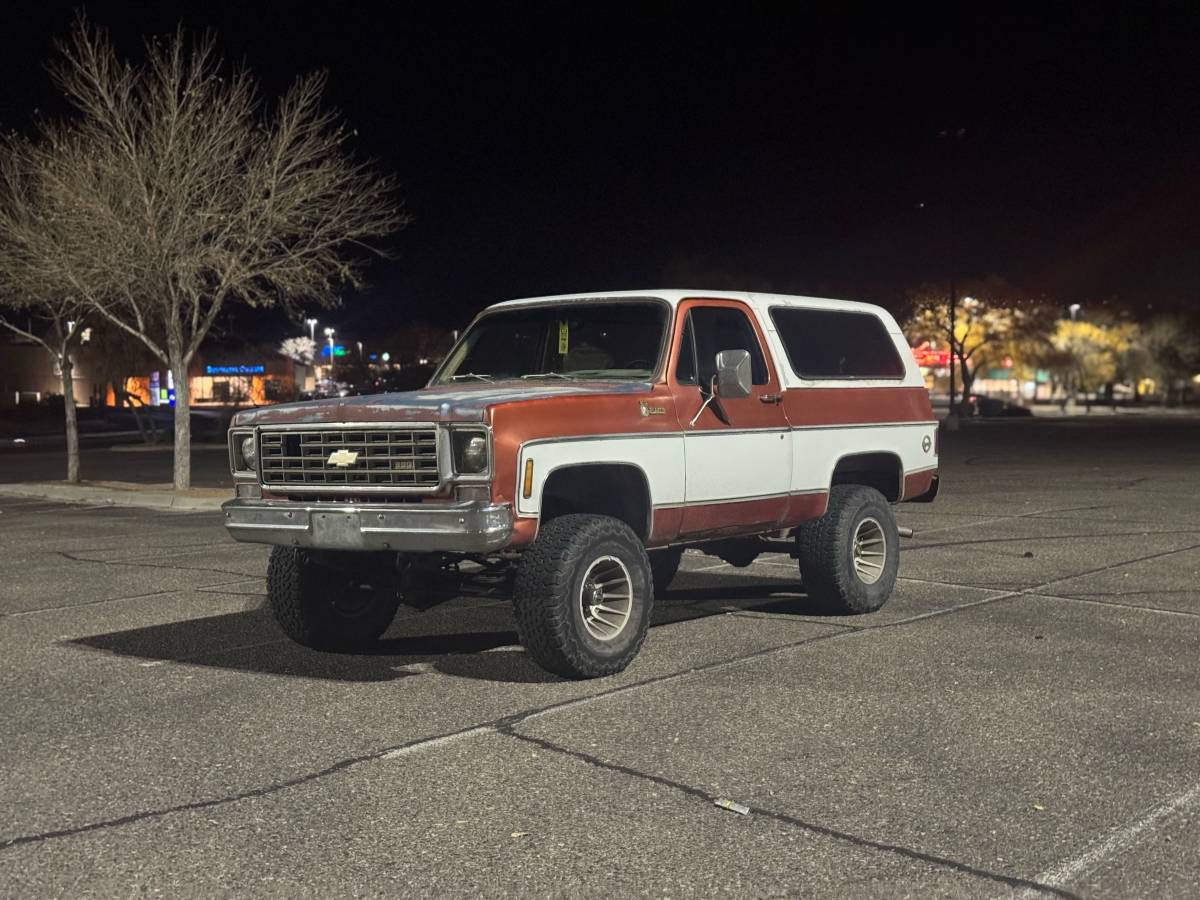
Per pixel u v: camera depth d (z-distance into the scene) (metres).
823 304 9.23
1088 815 4.88
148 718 6.51
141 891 4.24
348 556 7.77
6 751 5.93
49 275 20.81
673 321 7.97
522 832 4.75
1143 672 7.27
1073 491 20.09
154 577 11.77
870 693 6.79
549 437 6.90
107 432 52.91
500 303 8.87
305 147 21.39
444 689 7.04
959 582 10.71
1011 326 70.44
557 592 6.94
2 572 12.25
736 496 8.14
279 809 5.05
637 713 6.44
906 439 9.65
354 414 7.08
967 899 4.11
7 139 21.94
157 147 20.41
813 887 4.21
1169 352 87.44
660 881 4.27
